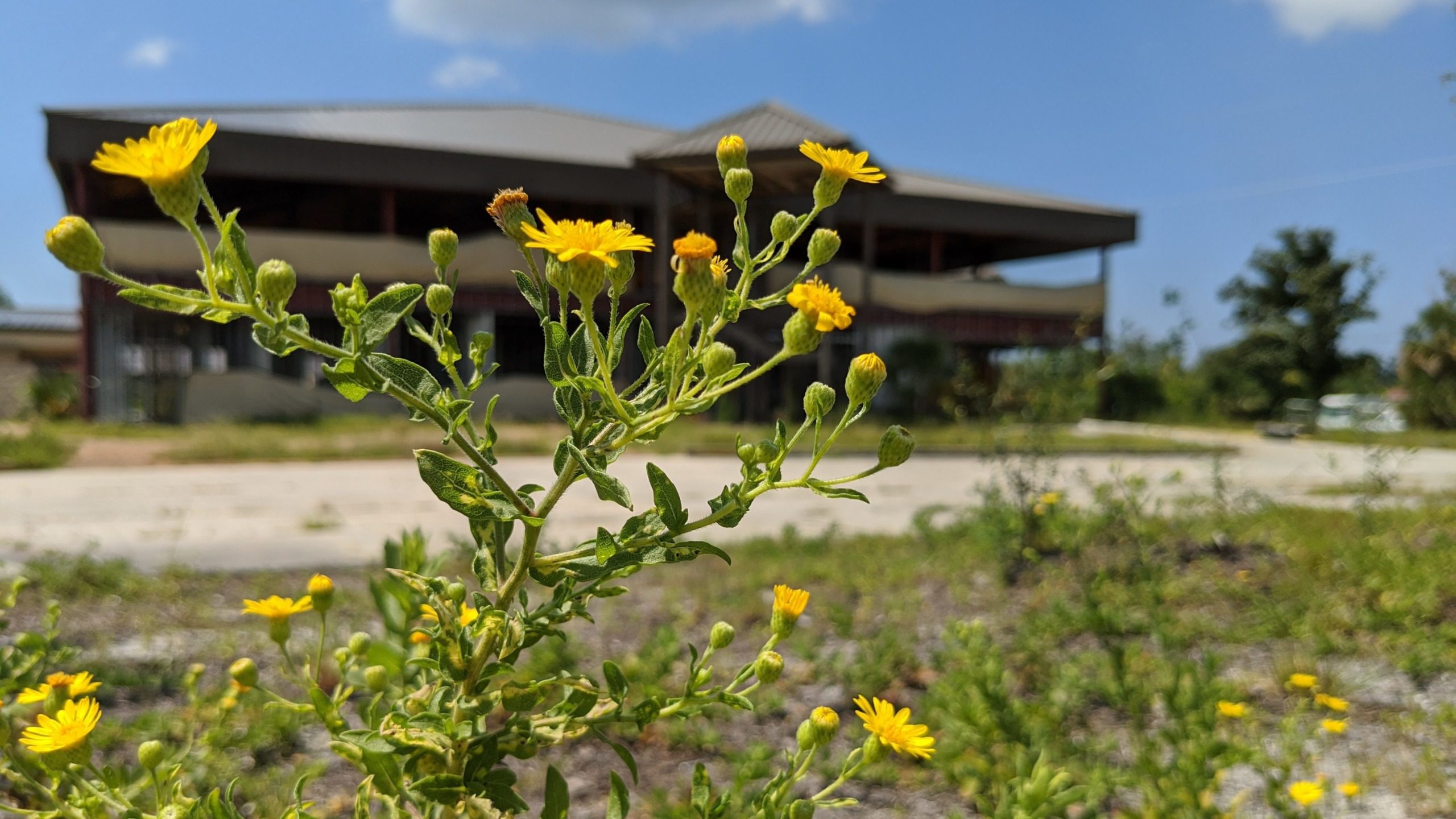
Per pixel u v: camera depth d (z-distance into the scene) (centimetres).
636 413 107
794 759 135
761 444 106
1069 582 458
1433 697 318
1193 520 620
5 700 167
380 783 119
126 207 2052
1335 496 913
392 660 157
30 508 779
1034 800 180
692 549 104
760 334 1886
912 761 268
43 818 126
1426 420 1505
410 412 103
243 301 87
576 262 97
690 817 193
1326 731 273
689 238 105
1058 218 2230
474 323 1856
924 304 2217
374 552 579
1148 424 2486
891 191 1872
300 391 1764
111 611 397
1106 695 276
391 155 1742
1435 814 234
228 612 410
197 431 1505
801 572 523
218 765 231
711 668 127
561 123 2422
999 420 643
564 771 265
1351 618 401
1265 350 2891
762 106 1583
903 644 373
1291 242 2970
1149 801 216
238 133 1638
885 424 1878
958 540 617
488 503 103
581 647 348
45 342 2923
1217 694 235
